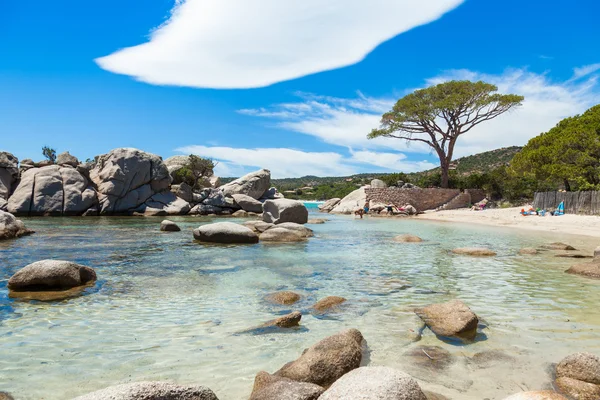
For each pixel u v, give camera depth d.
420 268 10.73
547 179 35.78
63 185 30.33
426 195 42.31
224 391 4.01
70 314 6.41
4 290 7.79
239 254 12.57
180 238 16.47
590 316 6.54
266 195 42.59
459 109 42.88
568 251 14.12
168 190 35.41
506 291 8.24
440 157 45.50
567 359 4.43
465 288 8.48
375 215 38.56
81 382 4.13
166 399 3.14
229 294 7.73
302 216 23.73
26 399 3.77
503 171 46.44
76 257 11.48
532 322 6.23
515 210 34.44
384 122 47.44
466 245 15.77
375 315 6.57
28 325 5.87
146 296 7.52
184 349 5.06
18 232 16.08
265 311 6.68
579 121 36.56
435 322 6.05
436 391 4.02
